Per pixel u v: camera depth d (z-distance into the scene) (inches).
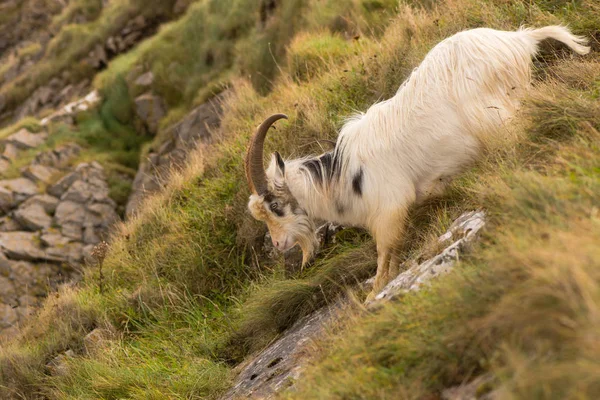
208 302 910.4
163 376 747.4
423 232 607.8
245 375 665.0
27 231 1939.0
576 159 435.2
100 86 2464.3
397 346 398.6
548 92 572.1
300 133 959.6
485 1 892.6
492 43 590.2
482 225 474.9
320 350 486.0
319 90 1069.8
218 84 1931.6
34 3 3693.4
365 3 1512.1
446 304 386.9
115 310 953.5
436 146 588.4
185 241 989.8
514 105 583.5
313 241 652.1
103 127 2329.0
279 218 639.8
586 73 614.9
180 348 811.4
